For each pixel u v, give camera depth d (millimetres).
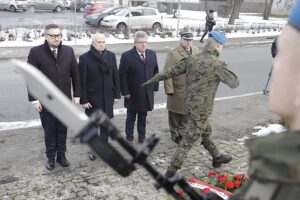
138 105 5305
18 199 3904
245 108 7723
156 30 20094
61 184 4242
